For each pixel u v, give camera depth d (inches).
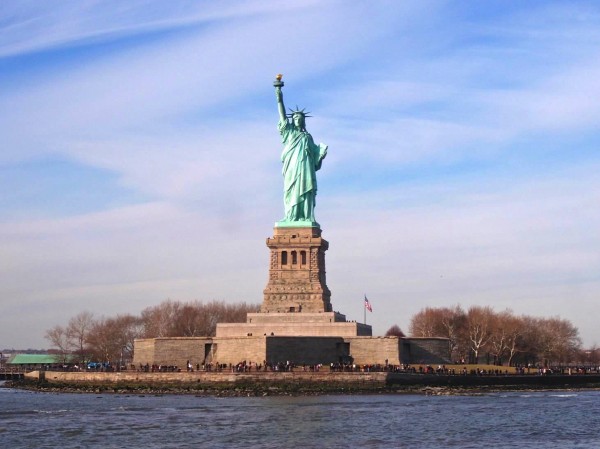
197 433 5792.3
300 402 7696.9
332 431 5885.8
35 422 6333.7
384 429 5984.3
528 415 6761.8
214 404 7564.0
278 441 5487.2
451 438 5629.9
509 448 5270.7
